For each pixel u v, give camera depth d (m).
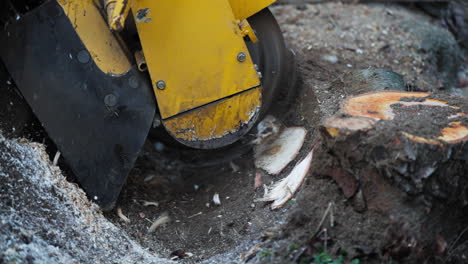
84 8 1.34
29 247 1.15
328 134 1.18
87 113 1.35
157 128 1.51
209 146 1.39
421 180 1.15
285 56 1.52
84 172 1.36
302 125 1.50
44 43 1.33
